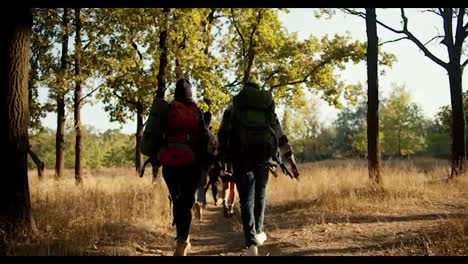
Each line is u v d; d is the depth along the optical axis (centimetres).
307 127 6319
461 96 1670
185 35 1831
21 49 623
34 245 555
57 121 2155
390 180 1219
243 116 536
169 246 639
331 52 2516
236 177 538
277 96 2647
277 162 552
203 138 526
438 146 5434
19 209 599
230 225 866
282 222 841
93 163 6328
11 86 612
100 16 1895
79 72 1977
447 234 575
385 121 5491
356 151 6150
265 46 2550
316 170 1836
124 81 2075
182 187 521
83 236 610
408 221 764
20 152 610
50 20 2028
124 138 6894
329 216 843
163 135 518
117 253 541
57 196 987
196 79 1931
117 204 852
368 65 1353
